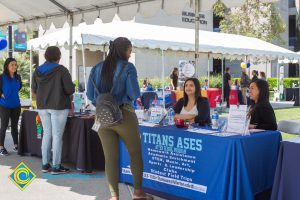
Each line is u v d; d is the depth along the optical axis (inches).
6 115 270.4
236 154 142.2
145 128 179.2
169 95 417.4
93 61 855.1
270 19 1015.6
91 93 161.6
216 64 1257.4
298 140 132.6
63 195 182.5
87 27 477.4
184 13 981.8
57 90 211.9
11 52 403.5
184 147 161.2
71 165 242.4
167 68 924.6
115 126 155.3
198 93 190.2
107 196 181.2
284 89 888.9
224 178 144.3
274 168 160.6
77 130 222.8
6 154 271.6
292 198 128.6
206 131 159.8
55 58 217.8
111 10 270.5
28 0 287.1
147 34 499.5
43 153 224.1
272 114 173.6
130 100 158.9
